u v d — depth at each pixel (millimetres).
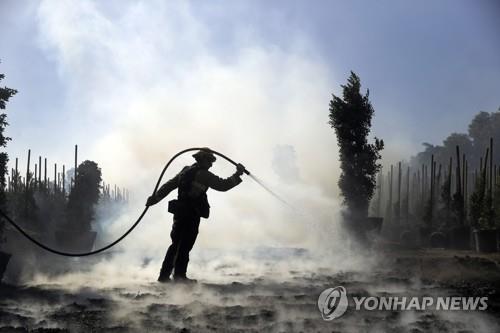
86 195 17859
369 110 16859
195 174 8203
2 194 9375
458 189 20578
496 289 6793
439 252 14156
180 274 7941
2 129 9336
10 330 4578
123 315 5230
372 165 16625
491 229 13977
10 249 11969
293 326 4656
